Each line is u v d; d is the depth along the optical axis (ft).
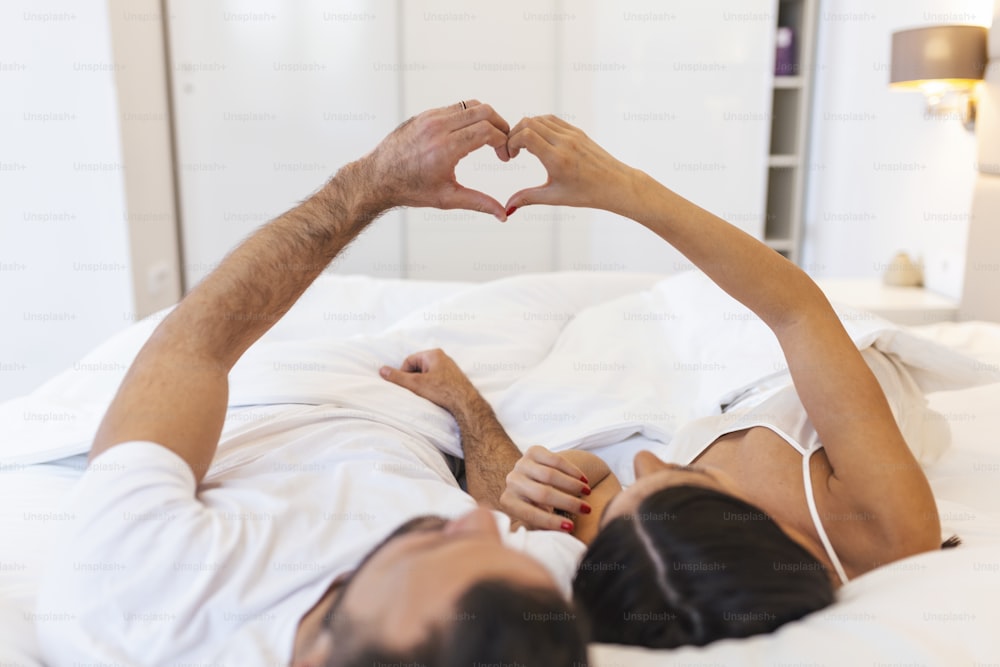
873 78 9.68
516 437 3.98
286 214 3.02
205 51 11.03
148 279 10.33
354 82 11.30
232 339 2.78
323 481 2.78
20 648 2.46
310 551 2.39
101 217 9.41
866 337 3.59
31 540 3.04
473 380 4.31
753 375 3.89
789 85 11.30
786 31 11.25
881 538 2.68
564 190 2.93
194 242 11.55
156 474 2.35
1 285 9.37
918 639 2.06
